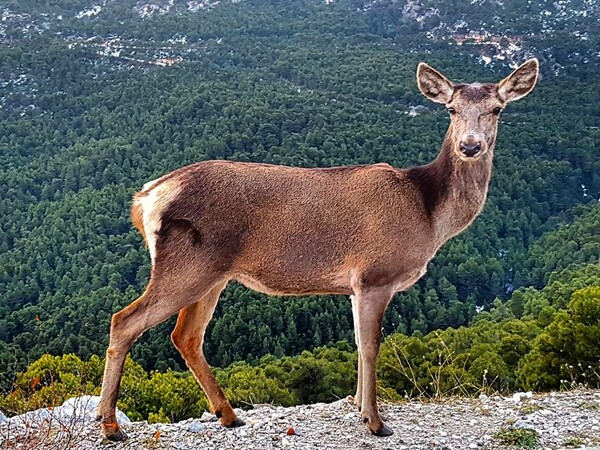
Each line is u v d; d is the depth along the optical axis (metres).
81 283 50.53
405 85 115.94
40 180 76.44
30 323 41.81
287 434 6.64
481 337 26.14
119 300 43.50
